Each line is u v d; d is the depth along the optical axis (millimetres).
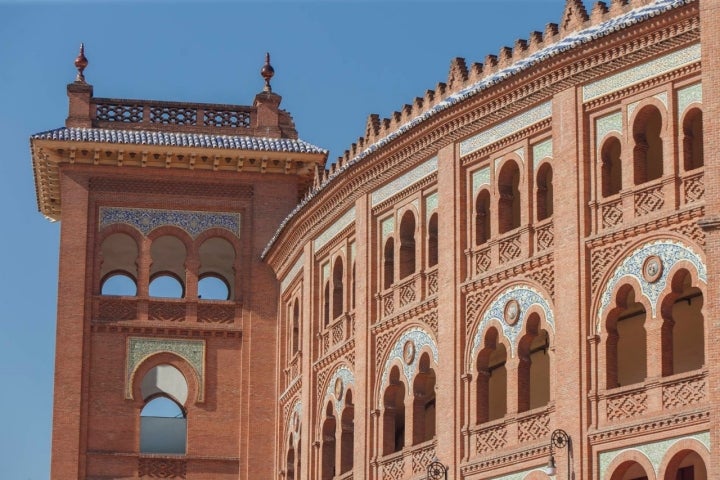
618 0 50250
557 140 50688
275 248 70125
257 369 71188
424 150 56750
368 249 59969
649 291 47000
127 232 71875
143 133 72500
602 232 48750
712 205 44219
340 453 61062
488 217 54531
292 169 72812
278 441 70000
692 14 46375
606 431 47312
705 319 44281
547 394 54656
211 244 73500
